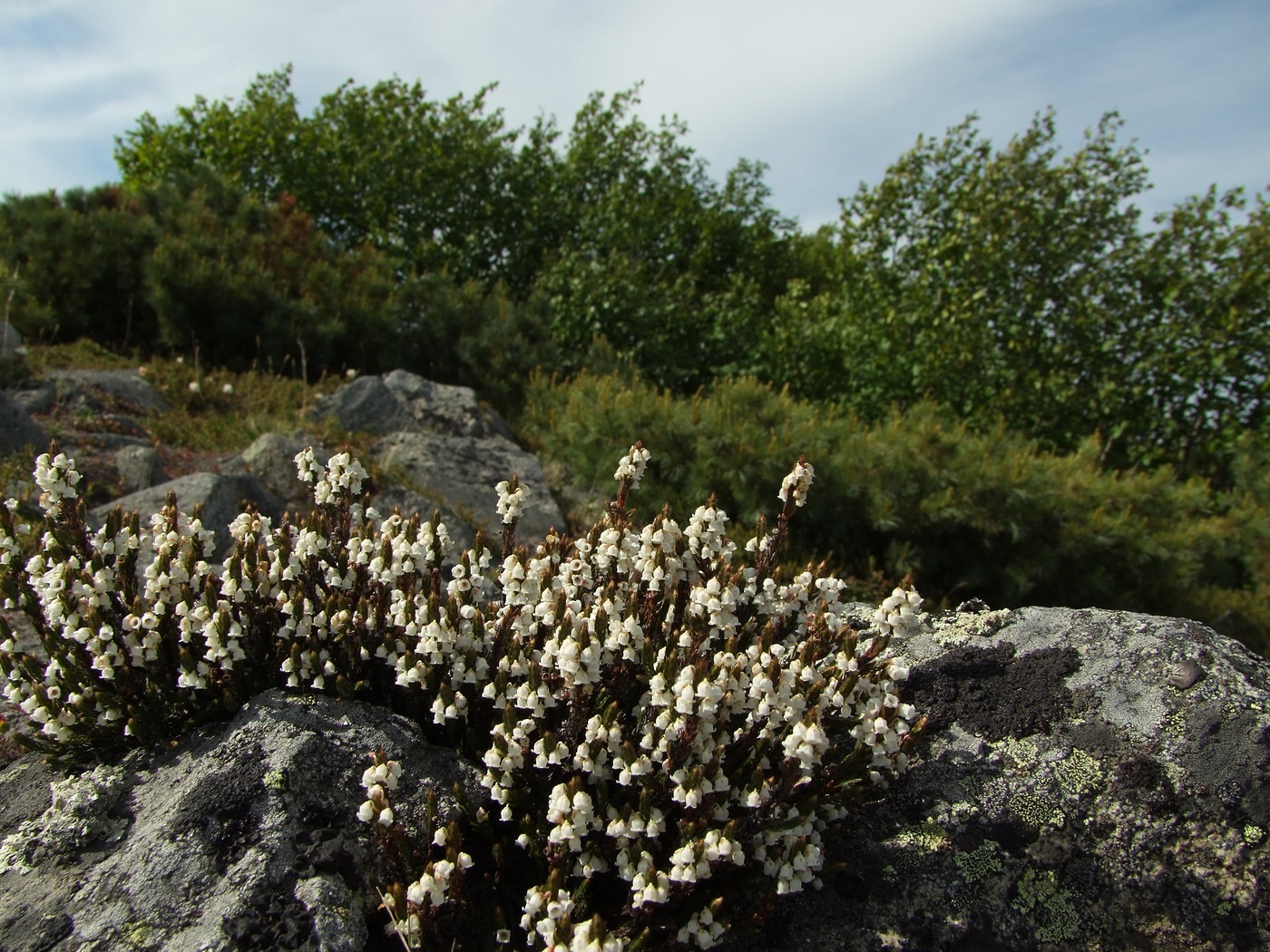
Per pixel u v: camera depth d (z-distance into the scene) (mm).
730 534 597
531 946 273
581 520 655
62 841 286
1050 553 616
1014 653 352
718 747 280
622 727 298
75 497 340
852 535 636
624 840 268
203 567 323
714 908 261
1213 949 301
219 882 266
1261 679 332
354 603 330
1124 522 643
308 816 280
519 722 290
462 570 322
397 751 299
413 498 566
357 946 262
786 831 277
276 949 256
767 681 274
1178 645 341
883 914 294
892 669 297
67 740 310
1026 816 308
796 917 293
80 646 317
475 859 292
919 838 304
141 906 263
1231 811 306
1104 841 306
